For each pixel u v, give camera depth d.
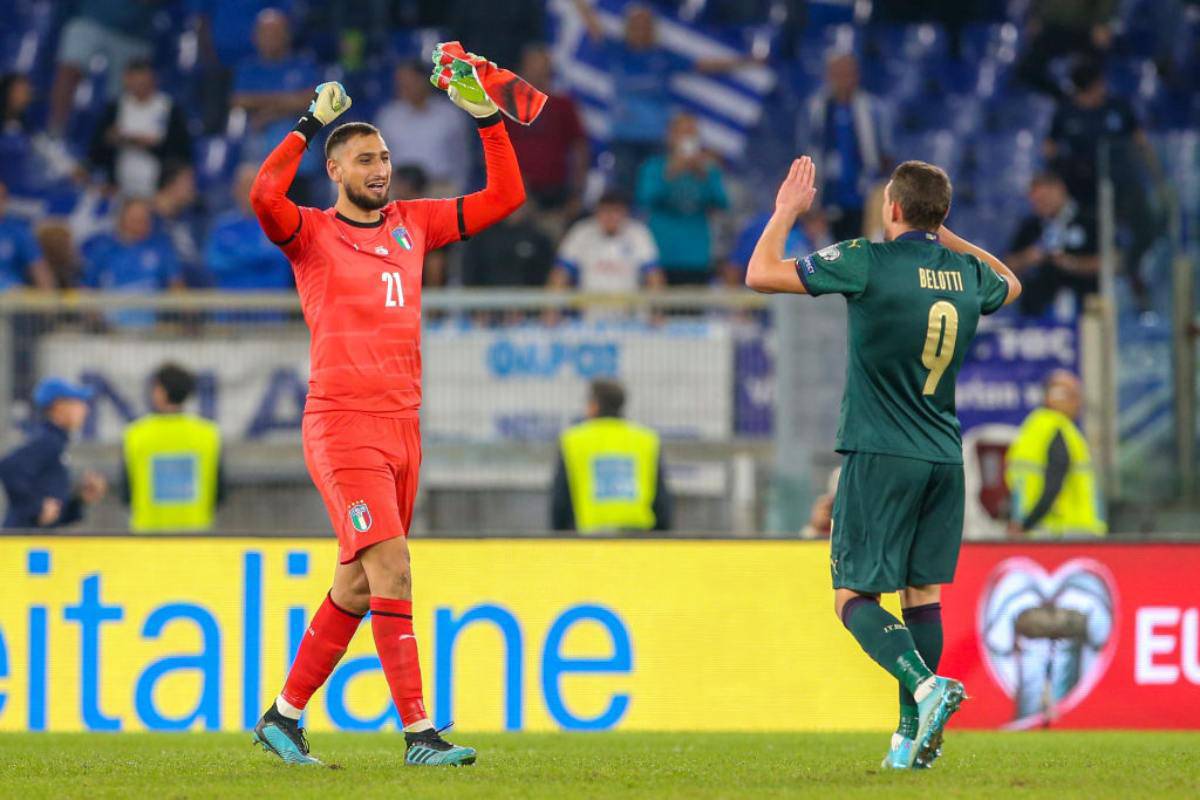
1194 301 40.53
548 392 37.84
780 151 54.22
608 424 35.00
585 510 34.72
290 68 55.22
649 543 28.44
